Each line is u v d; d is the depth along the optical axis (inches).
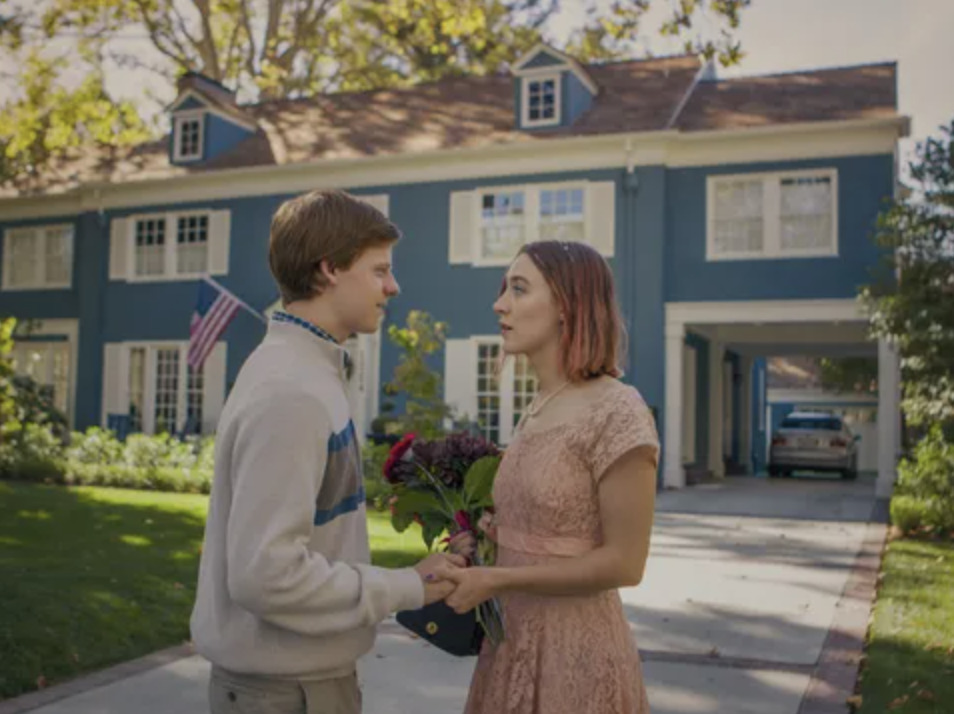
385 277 77.4
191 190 757.9
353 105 800.3
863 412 1140.5
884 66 655.8
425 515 86.8
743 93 669.3
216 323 621.0
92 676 176.4
